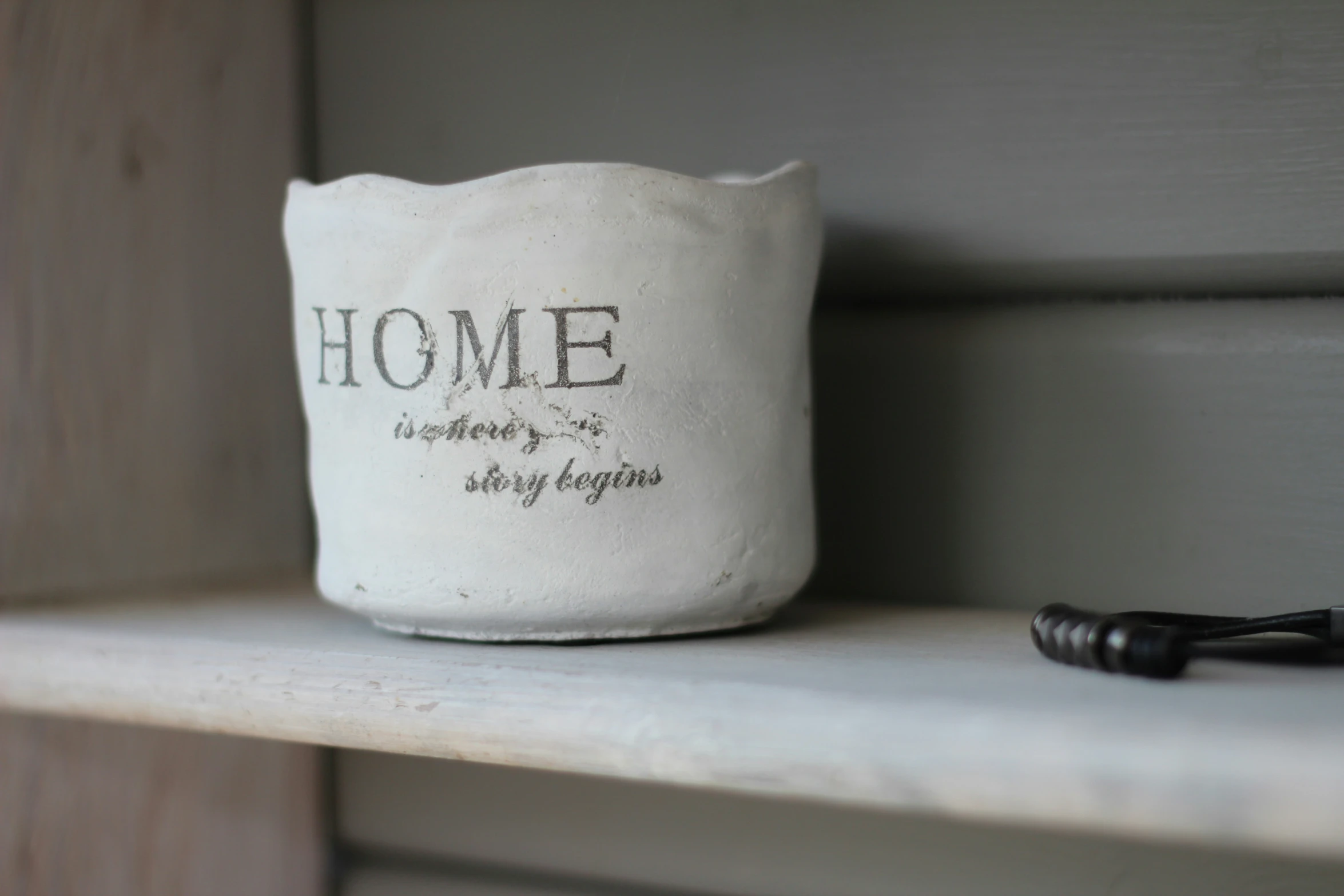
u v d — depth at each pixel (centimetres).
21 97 58
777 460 48
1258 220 50
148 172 65
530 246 44
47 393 59
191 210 67
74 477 61
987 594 56
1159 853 52
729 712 36
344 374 47
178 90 66
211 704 46
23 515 58
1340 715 32
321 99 72
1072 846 54
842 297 59
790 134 59
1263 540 51
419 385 45
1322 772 29
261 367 72
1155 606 53
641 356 45
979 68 55
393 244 46
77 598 60
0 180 57
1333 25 49
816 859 59
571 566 44
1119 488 53
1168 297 53
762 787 36
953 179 56
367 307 46
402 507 46
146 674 48
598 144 64
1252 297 51
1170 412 52
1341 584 50
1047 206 54
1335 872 49
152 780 63
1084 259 53
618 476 45
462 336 45
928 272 57
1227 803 30
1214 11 51
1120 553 53
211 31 68
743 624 48
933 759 33
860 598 59
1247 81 50
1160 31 52
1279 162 50
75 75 60
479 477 45
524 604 45
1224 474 52
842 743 35
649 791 62
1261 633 44
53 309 60
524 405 44
